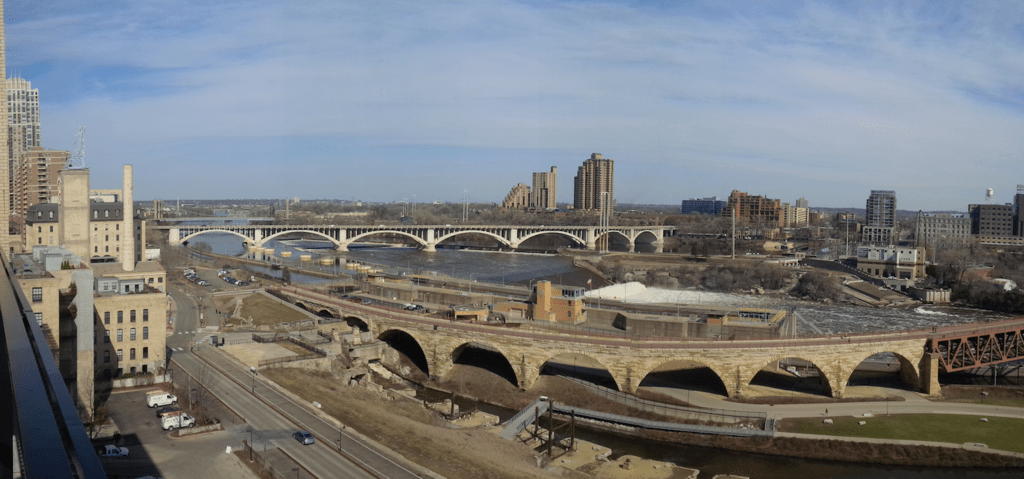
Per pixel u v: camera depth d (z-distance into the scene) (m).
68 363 121.31
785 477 120.81
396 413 133.12
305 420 117.81
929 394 159.88
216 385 136.75
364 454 103.94
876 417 143.12
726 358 153.62
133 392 130.25
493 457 112.56
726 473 122.31
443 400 160.50
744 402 151.50
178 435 107.50
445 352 173.88
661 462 124.06
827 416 143.50
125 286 146.25
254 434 109.81
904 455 125.81
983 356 172.38
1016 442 130.00
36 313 116.12
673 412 145.38
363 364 177.50
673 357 153.88
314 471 95.88
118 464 95.50
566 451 127.69
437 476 97.81
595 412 146.38
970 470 122.62
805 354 154.75
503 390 163.00
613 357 156.38
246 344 174.75
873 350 158.88
